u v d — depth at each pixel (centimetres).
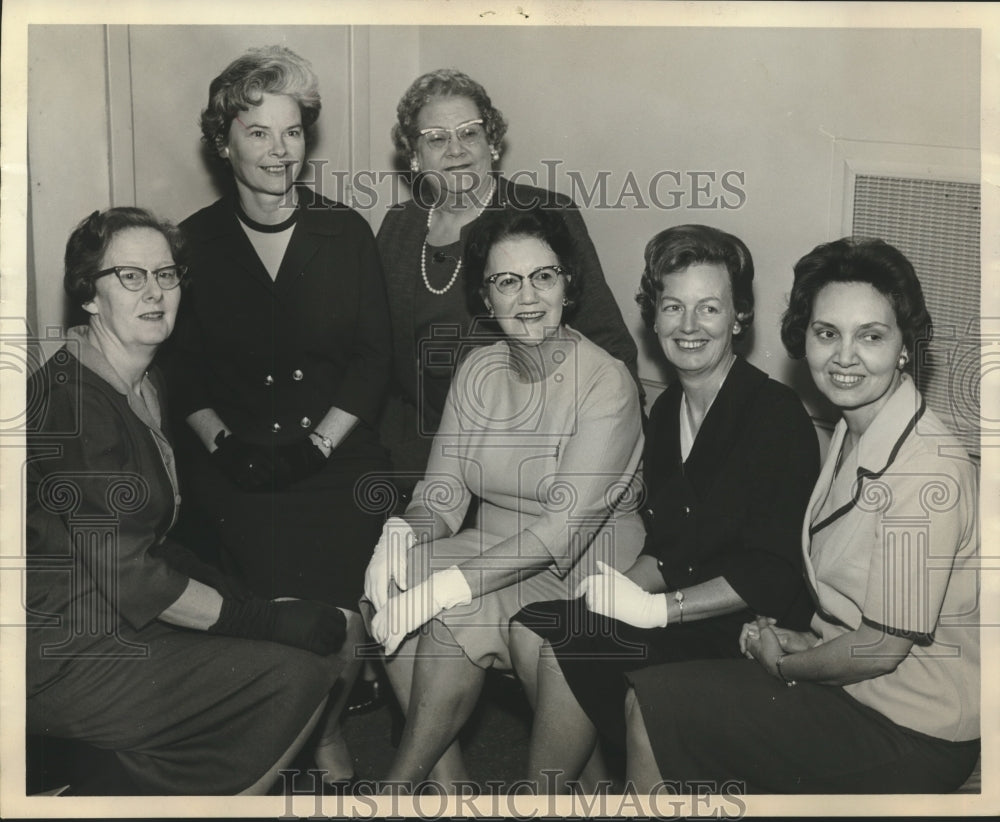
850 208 187
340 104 219
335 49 215
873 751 160
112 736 169
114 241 182
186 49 203
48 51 193
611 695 164
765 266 197
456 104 197
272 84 193
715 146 199
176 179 206
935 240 181
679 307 174
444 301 199
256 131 194
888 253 164
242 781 169
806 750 160
